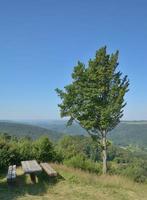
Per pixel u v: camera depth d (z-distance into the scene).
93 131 25.83
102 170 25.47
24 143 22.78
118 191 12.83
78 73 25.48
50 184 13.25
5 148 20.22
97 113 25.11
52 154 23.70
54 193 11.80
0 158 19.42
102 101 25.36
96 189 12.80
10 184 12.62
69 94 25.48
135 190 13.41
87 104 24.91
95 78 25.02
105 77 25.30
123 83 25.66
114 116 24.94
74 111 25.27
